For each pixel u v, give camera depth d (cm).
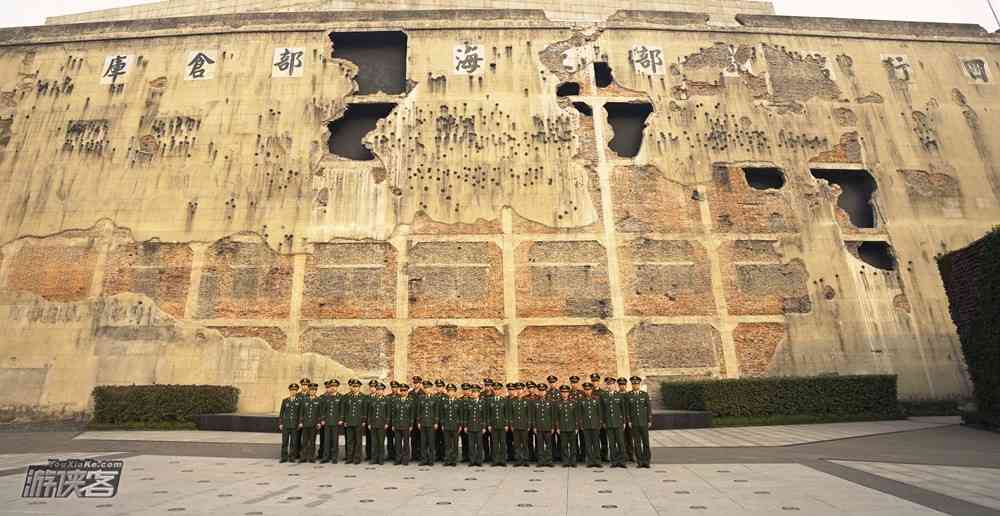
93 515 733
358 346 1945
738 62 2383
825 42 2455
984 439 1355
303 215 2083
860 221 2244
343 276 2017
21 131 2202
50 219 2069
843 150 2275
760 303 2042
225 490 889
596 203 2123
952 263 1677
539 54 2342
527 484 926
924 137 2317
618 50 2366
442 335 1961
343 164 2148
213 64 2309
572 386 1190
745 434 1505
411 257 2038
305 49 2336
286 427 1191
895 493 805
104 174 2134
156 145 2178
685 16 2456
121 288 1991
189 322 1958
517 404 1152
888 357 2005
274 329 1959
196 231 2058
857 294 2075
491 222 2086
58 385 1886
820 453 1194
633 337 1977
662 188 2162
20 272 2006
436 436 1231
